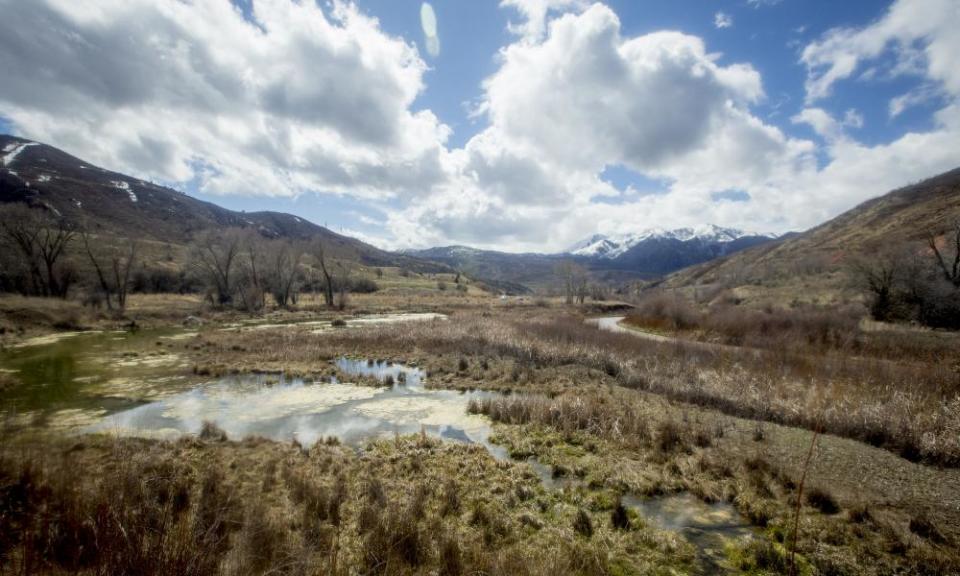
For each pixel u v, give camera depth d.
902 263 40.03
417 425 15.59
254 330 41.19
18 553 6.54
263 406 17.70
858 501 9.96
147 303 61.59
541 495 10.34
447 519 9.12
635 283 199.62
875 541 8.41
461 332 35.12
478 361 26.39
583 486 10.94
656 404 17.91
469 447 13.07
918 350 27.05
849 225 127.62
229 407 17.50
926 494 10.40
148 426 15.04
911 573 7.49
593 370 24.05
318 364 25.41
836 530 8.76
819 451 13.04
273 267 71.31
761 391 18.69
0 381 20.50
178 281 81.94
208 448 12.56
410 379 22.95
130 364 24.88
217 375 22.80
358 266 151.12
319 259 72.94
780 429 15.10
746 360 24.61
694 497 10.48
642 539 8.57
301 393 19.70
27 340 33.50
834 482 11.03
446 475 11.09
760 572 7.59
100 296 53.91
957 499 10.16
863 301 44.88
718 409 17.55
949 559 7.71
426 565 7.42
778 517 9.34
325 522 8.64
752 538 8.62
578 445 13.66
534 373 23.23
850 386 18.72
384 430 15.03
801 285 64.81
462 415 16.75
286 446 12.89
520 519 9.17
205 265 66.31
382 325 43.19
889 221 104.06
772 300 59.66
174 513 8.28
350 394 19.67
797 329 34.53
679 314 46.84
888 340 29.61
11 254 51.56
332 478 10.74
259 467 11.22
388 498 9.75
